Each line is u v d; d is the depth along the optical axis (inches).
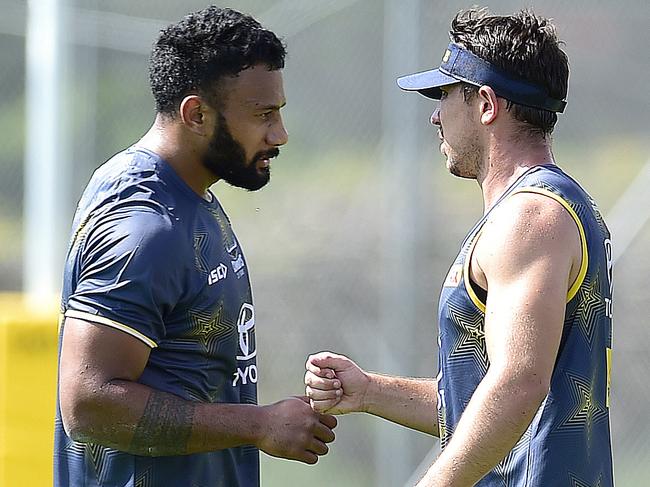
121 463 384.8
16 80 998.4
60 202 750.5
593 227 346.6
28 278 746.2
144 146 400.8
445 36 866.8
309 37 899.4
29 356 595.5
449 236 856.9
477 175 376.2
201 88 391.9
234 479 418.3
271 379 889.5
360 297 874.1
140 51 880.3
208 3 921.5
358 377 433.4
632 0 862.5
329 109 895.1
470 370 353.7
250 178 406.0
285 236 897.5
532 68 357.7
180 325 386.3
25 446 592.7
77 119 848.9
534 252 330.3
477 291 347.3
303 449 395.2
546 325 323.9
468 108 370.9
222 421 381.7
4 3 951.6
